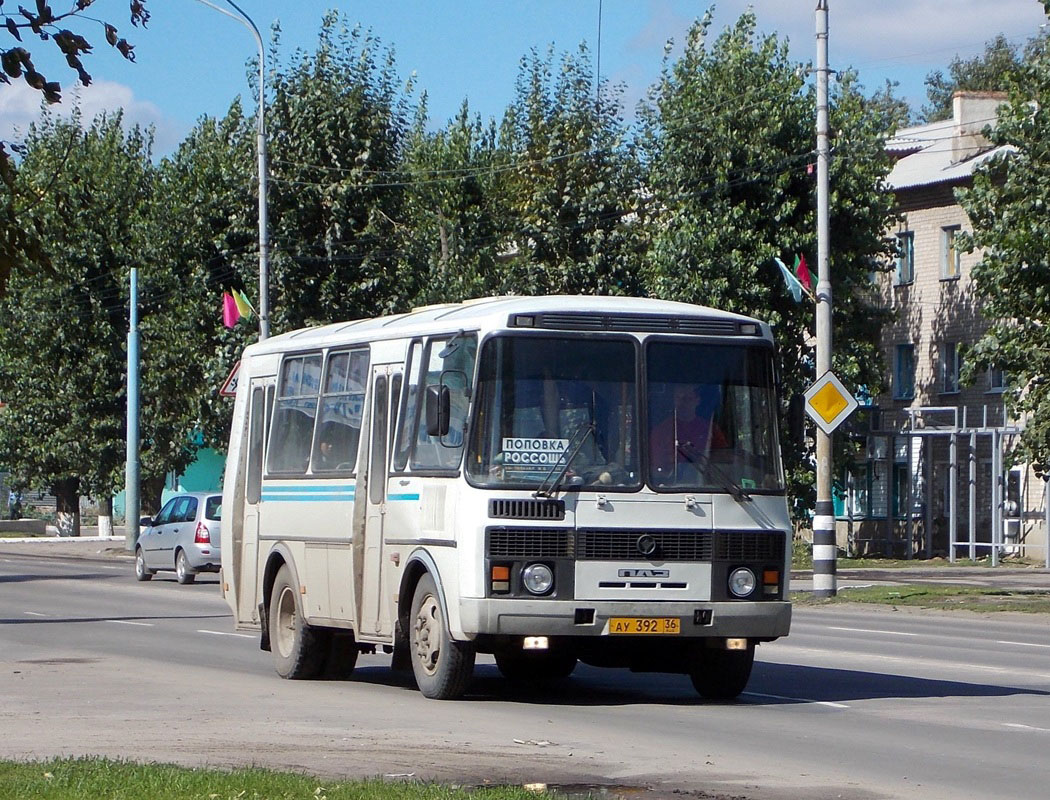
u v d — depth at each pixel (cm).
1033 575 4584
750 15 4984
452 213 5938
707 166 4878
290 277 4959
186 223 5684
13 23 791
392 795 985
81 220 6334
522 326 1572
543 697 1703
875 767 1198
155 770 1068
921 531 6041
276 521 1983
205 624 2794
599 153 5247
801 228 4891
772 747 1302
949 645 2400
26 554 6150
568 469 1554
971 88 9712
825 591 3478
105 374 6431
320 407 1908
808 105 4900
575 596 1533
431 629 1619
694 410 1605
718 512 1585
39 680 1848
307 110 4953
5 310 6425
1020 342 3128
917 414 6138
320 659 1895
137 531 5947
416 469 1650
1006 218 3098
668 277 4838
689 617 1562
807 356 4997
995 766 1207
